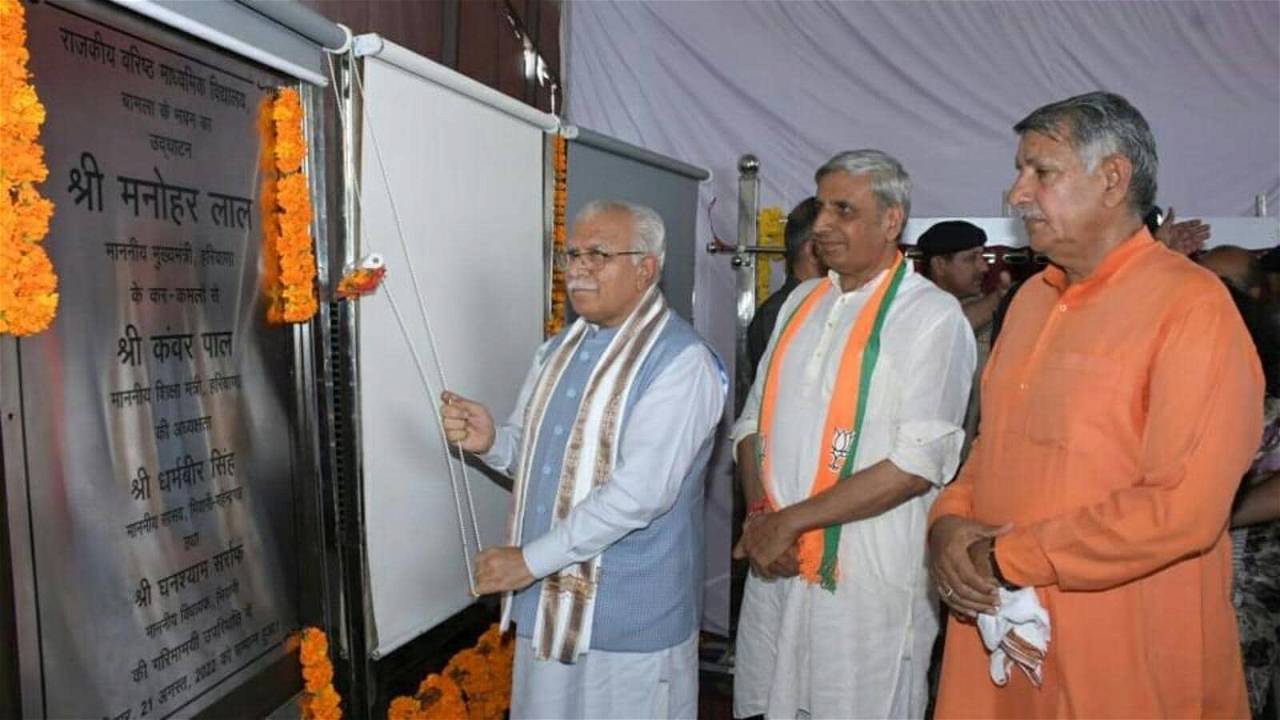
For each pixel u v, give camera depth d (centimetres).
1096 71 362
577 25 405
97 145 132
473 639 261
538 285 264
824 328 207
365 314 193
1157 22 356
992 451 158
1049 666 147
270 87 171
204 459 155
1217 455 128
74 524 129
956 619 164
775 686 204
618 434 187
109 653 135
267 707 172
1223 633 144
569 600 187
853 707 195
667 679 193
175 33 147
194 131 152
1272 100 349
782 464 208
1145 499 130
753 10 393
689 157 404
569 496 188
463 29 322
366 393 194
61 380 126
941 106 378
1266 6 347
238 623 164
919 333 194
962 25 373
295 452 180
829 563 195
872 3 381
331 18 254
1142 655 140
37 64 122
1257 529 217
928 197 380
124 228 137
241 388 164
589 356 196
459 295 225
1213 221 310
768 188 397
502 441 213
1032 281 166
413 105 206
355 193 188
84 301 130
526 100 368
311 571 185
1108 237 145
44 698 125
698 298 407
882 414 195
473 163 230
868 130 386
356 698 196
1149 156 142
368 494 196
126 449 138
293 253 172
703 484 205
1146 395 137
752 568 219
